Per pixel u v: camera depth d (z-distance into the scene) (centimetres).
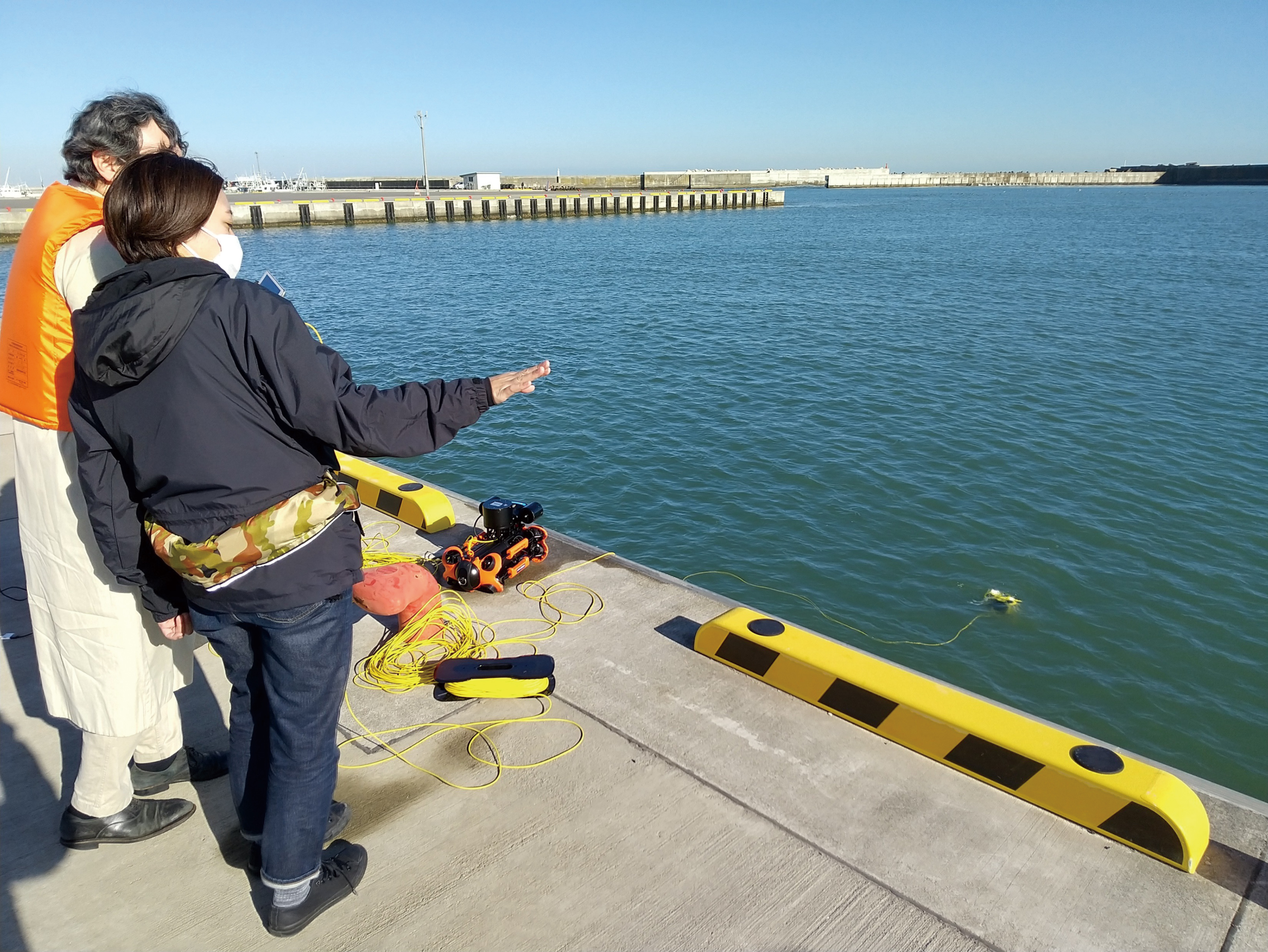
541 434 1246
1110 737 609
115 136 198
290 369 160
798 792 269
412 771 278
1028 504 981
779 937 214
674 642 360
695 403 1402
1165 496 1005
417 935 213
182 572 170
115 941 210
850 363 1683
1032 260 3756
